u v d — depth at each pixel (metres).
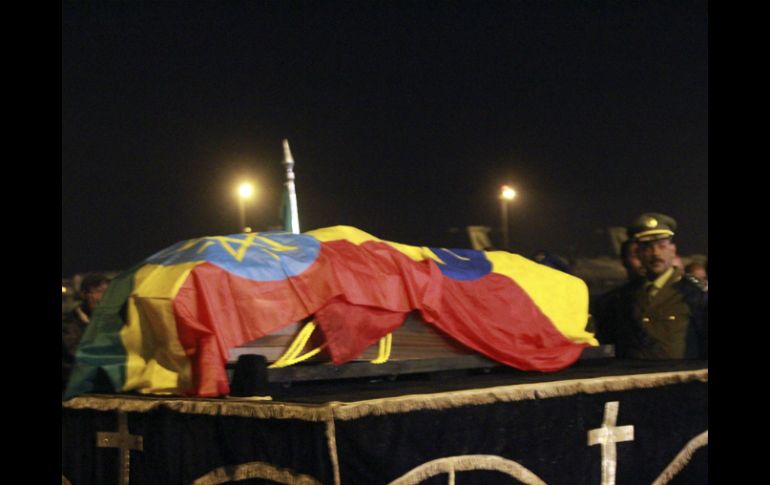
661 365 4.81
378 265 4.00
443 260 4.39
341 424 3.13
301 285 3.70
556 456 3.84
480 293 4.34
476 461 3.52
